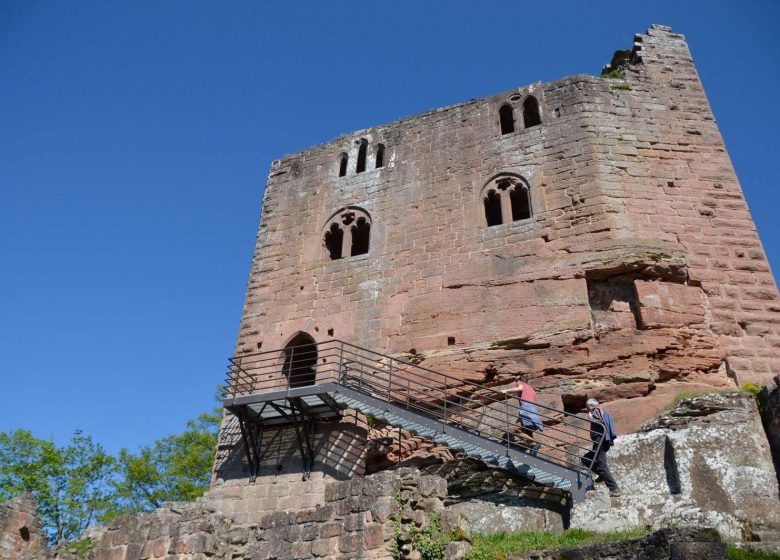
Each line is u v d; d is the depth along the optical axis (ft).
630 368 61.52
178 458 119.75
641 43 86.89
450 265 75.10
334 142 94.32
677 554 32.17
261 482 66.33
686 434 49.14
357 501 40.04
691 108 80.38
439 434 55.83
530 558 36.83
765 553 36.65
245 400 65.10
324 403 64.44
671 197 72.69
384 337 73.41
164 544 42.37
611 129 78.13
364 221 84.79
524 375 64.59
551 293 68.28
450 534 37.65
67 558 52.24
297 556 39.99
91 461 113.60
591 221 71.10
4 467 106.63
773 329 64.13
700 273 67.15
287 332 78.79
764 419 50.70
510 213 76.64
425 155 86.12
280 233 88.43
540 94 84.02
